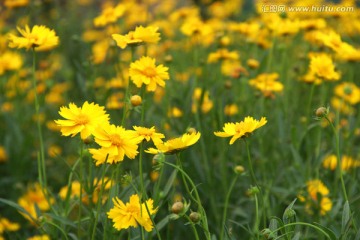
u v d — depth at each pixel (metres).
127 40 0.97
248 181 1.25
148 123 1.29
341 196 1.11
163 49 1.76
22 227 1.33
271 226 0.84
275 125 1.38
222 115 1.27
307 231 1.02
